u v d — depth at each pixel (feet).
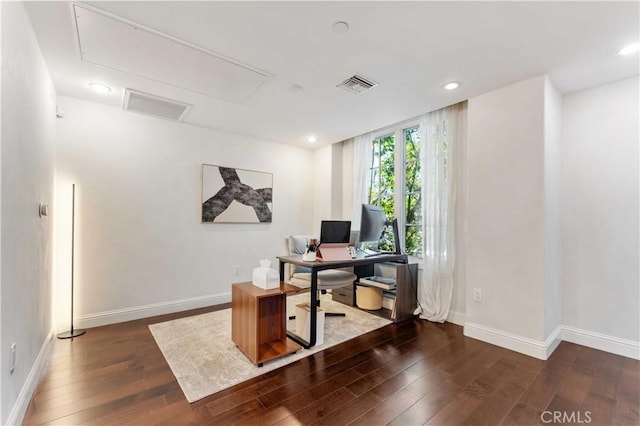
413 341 9.08
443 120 11.18
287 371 7.16
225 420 5.39
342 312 11.85
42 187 7.45
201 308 12.31
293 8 5.68
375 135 14.15
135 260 10.98
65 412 5.58
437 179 11.18
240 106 10.53
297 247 12.05
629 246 8.19
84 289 9.96
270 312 8.29
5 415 4.68
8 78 4.86
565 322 9.19
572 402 5.98
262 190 14.53
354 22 6.10
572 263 9.11
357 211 14.42
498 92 9.04
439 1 5.46
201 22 6.11
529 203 8.28
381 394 6.23
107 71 8.13
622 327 8.23
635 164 8.15
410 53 7.23
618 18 5.87
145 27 6.25
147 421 5.34
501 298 8.75
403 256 11.14
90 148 10.14
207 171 12.75
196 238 12.48
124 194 10.80
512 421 5.41
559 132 9.21
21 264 5.64
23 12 5.58
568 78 8.39
